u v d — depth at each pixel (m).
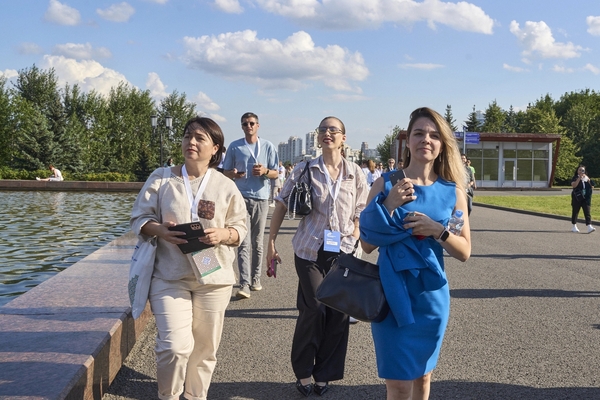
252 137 6.88
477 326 5.46
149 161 50.41
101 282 5.34
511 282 7.68
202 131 3.31
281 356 4.58
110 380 3.73
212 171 3.43
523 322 5.61
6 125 55.44
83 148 52.84
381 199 2.72
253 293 6.92
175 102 66.56
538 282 7.70
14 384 2.85
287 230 14.45
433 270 2.65
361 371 4.29
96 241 11.89
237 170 6.85
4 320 4.00
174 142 66.50
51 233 13.25
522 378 4.09
